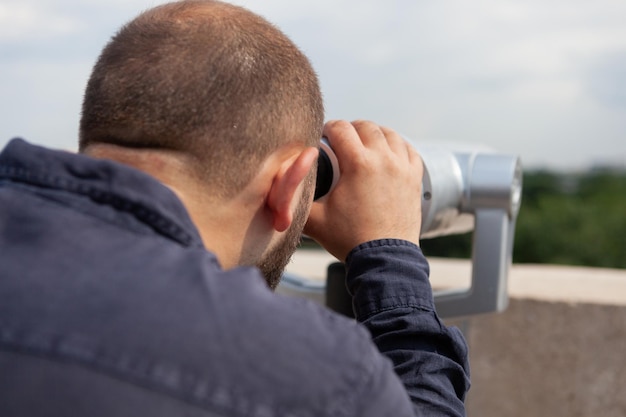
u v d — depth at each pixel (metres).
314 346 0.78
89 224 0.83
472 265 1.73
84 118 0.97
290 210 0.97
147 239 0.83
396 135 1.35
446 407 1.05
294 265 2.91
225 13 0.98
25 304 0.75
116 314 0.75
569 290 2.47
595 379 2.37
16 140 0.91
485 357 2.44
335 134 1.29
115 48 0.96
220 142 0.92
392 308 1.14
